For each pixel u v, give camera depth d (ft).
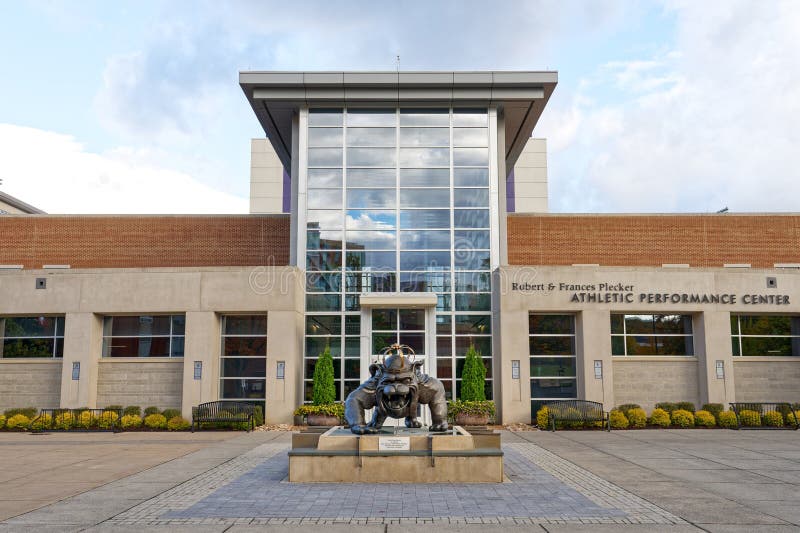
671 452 61.93
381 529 33.60
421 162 100.17
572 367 91.50
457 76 98.68
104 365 91.45
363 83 98.32
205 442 70.79
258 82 97.91
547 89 101.50
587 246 115.85
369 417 86.38
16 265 117.39
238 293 89.35
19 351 93.50
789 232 116.67
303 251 97.14
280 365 87.66
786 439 71.67
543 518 36.01
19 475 50.42
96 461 57.36
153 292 90.17
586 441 70.44
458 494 42.39
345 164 99.86
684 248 115.96
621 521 35.40
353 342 94.43
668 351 92.73
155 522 35.24
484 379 86.94
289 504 39.47
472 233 98.17
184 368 88.22
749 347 93.50
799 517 36.50
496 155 100.42
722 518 36.19
